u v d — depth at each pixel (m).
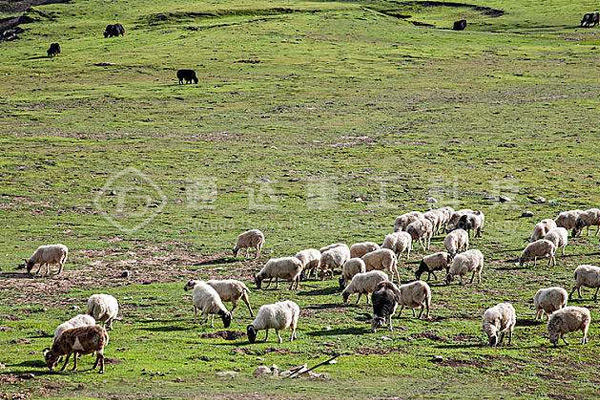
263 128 78.44
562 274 36.75
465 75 106.69
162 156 66.94
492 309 26.20
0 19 175.38
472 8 177.00
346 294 30.80
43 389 20.19
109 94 92.81
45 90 95.69
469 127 79.62
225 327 27.33
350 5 163.38
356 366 23.25
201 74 104.69
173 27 141.88
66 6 166.12
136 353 23.92
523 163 66.25
